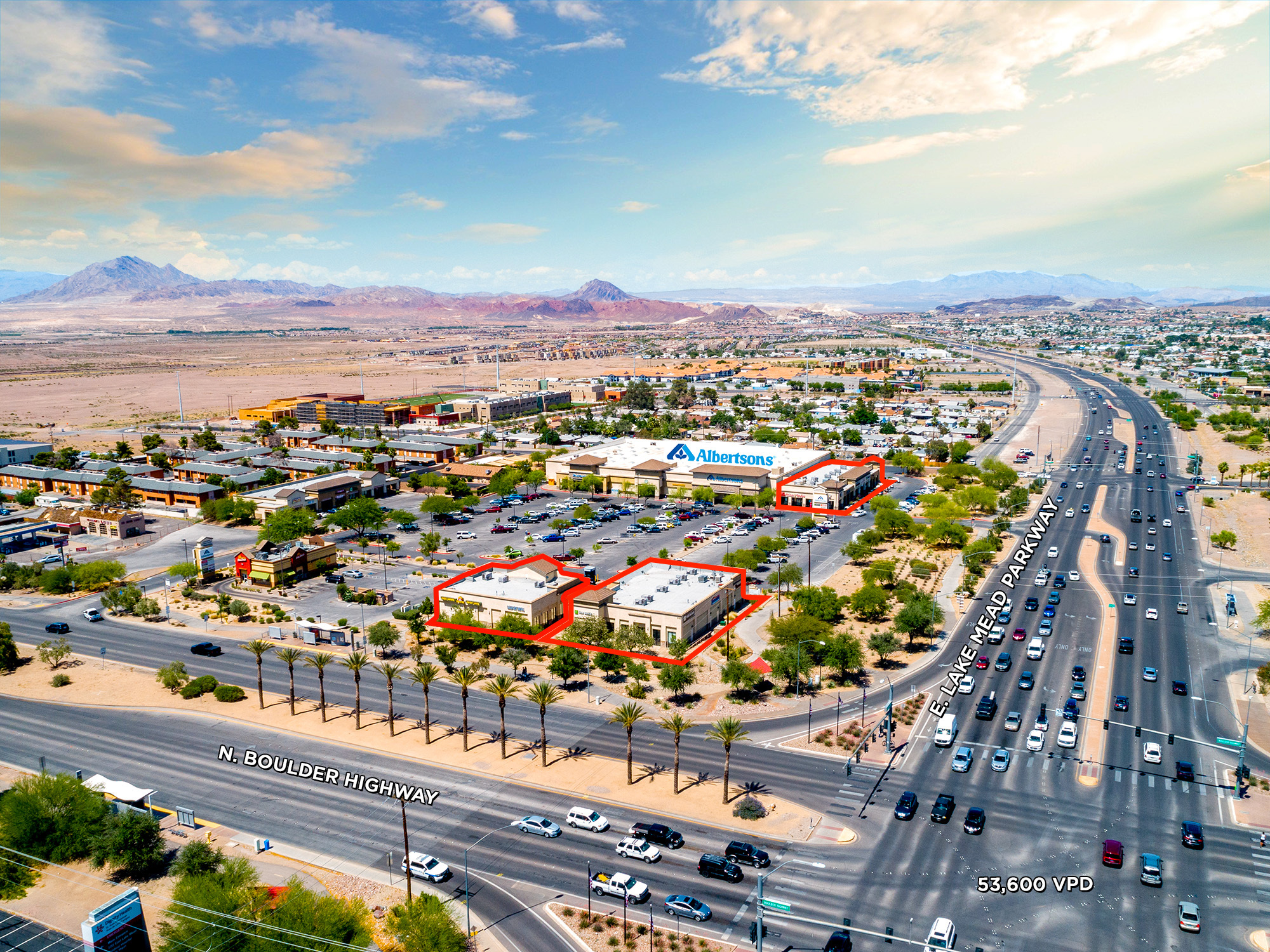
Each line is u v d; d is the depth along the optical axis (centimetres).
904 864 8869
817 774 10794
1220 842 9244
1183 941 7700
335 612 17388
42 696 13488
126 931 7338
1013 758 11125
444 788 10594
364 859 9131
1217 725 12031
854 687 13462
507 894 8519
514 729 12225
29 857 9081
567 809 10081
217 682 13900
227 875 8081
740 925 7975
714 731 10188
